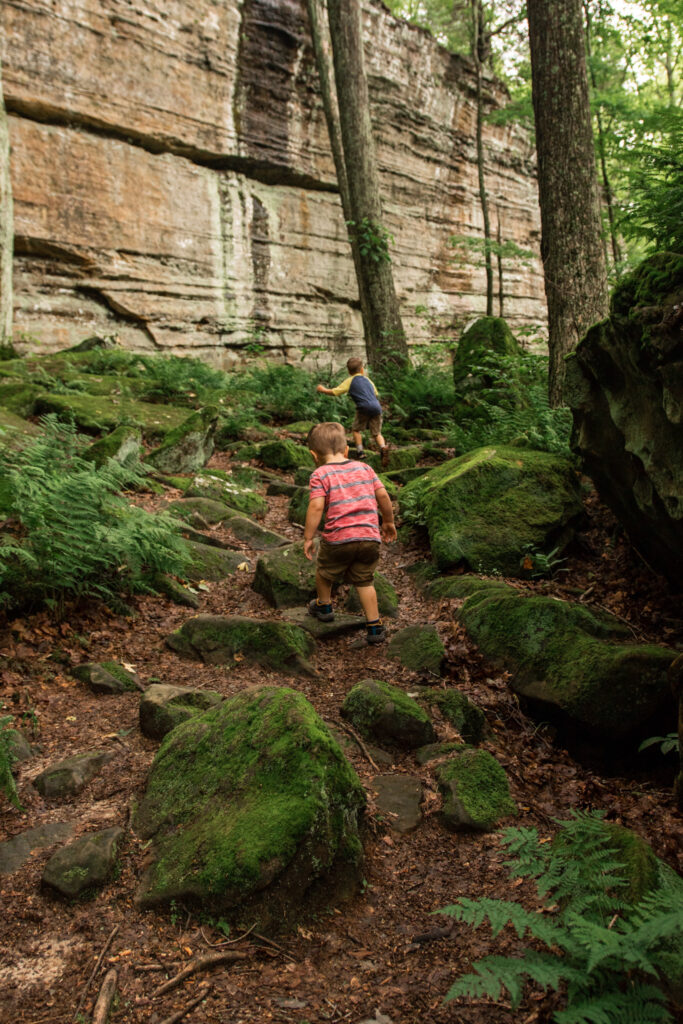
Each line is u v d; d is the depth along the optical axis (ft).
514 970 6.41
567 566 18.43
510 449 21.66
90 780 10.39
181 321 53.72
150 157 51.60
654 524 14.82
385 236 51.83
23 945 7.86
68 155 47.03
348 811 8.98
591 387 16.03
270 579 16.74
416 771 11.00
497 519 18.58
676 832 9.98
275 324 61.05
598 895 7.10
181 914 8.27
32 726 11.44
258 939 8.00
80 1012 7.00
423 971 7.61
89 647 14.05
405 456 29.99
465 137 76.54
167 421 30.07
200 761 9.93
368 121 52.39
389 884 8.92
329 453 15.29
